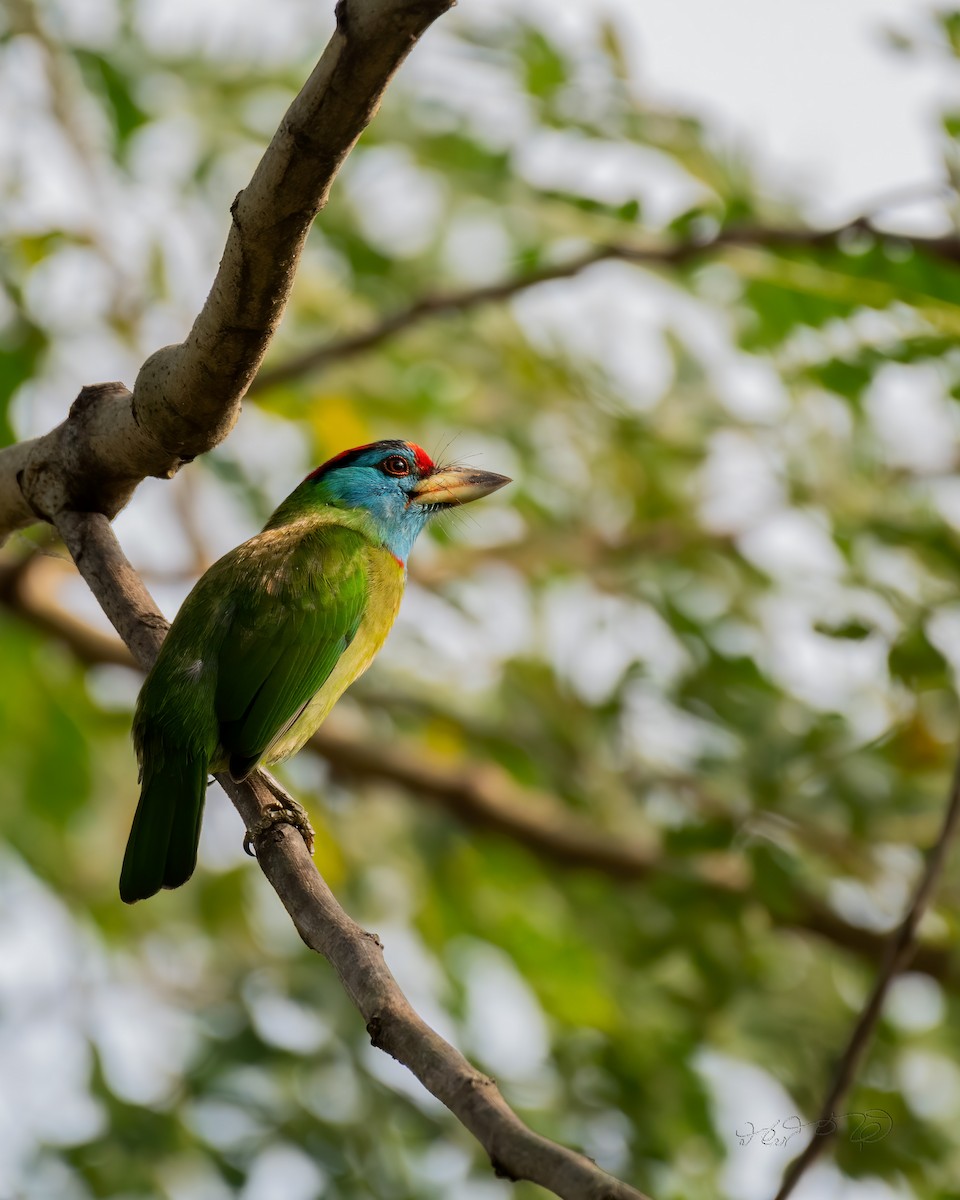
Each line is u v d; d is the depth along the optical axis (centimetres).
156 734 762
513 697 1213
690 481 1252
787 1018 1088
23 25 1170
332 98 546
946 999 1110
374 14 521
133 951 1197
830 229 1031
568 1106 1102
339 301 1270
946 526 1118
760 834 1062
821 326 1114
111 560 745
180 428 682
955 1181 1035
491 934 1245
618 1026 1152
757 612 1205
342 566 864
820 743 1090
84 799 1299
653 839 1187
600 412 1257
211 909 1208
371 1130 1030
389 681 1259
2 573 1206
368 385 1245
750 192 1115
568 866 1208
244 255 598
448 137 1166
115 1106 1023
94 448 719
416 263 1264
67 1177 995
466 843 1252
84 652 1241
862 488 1159
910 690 1075
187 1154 1012
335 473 995
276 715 795
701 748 1138
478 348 1258
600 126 1141
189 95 1210
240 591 830
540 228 1201
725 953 1089
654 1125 1088
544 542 1266
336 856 1223
